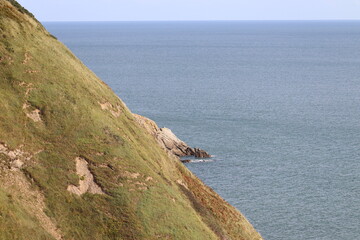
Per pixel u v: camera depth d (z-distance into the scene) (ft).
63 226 168.14
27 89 203.21
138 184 193.67
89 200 179.93
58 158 185.78
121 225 176.86
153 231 180.24
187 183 245.24
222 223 232.94
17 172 173.68
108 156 197.26
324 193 357.20
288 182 379.35
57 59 230.27
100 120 211.82
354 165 424.46
